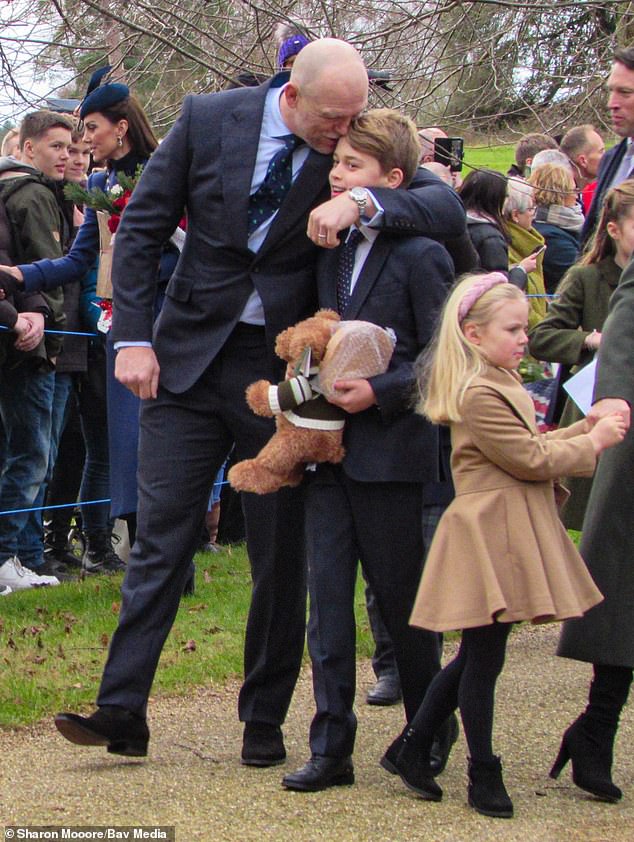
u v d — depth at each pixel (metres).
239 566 9.41
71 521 9.71
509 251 8.68
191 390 5.32
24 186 8.34
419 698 5.11
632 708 6.03
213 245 5.27
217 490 9.66
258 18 8.47
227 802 4.74
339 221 4.86
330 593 4.97
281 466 4.96
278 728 5.29
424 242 5.03
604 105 10.13
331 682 4.93
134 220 5.36
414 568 5.03
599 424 4.75
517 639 7.50
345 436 5.00
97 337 8.84
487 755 4.71
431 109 9.96
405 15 8.99
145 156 7.50
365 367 4.87
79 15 8.80
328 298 5.15
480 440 4.64
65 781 4.95
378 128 5.03
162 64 9.59
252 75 7.93
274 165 5.18
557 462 4.63
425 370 4.86
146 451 5.37
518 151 10.14
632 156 7.07
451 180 8.13
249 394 4.98
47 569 8.96
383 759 5.00
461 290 4.79
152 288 5.43
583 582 4.76
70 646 7.03
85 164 8.63
